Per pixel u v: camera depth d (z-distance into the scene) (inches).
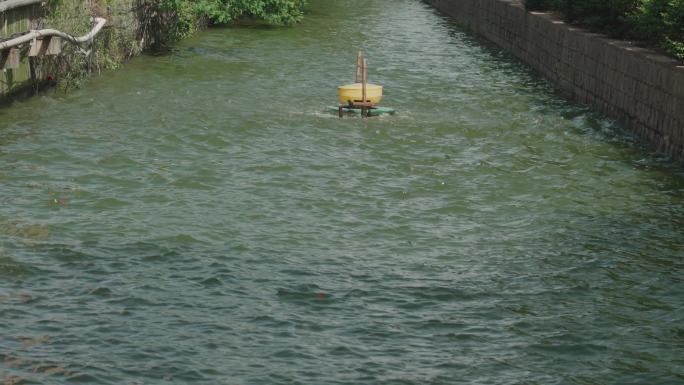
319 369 592.1
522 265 769.6
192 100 1283.2
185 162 1003.9
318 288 708.0
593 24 1390.3
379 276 735.7
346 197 920.9
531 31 1638.8
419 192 948.0
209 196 902.4
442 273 747.4
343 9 2416.3
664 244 822.5
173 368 584.7
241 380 574.6
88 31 1339.8
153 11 1656.0
